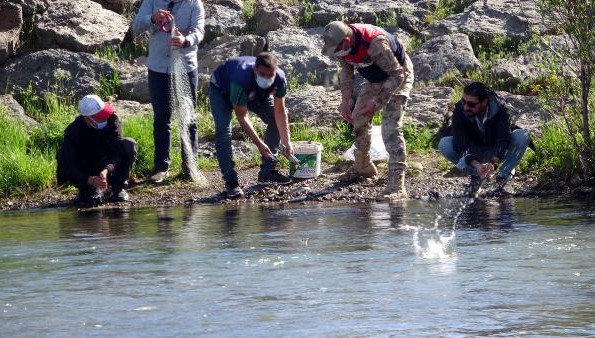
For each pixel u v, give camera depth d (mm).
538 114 21375
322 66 24234
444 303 10359
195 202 18938
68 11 25781
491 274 11641
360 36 17094
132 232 15414
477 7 25453
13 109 23281
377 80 17812
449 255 12859
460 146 17562
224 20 25781
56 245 14367
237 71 17859
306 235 14586
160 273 12078
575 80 19188
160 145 20094
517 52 23906
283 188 19391
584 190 18188
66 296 11000
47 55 24547
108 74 24328
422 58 23797
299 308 10258
